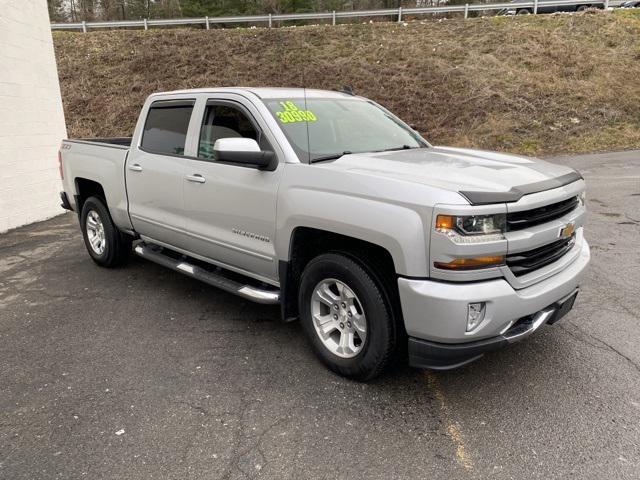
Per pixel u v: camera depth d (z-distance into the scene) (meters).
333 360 3.30
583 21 19.44
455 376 3.29
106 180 5.20
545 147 13.30
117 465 2.51
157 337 3.94
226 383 3.26
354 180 3.00
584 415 2.85
